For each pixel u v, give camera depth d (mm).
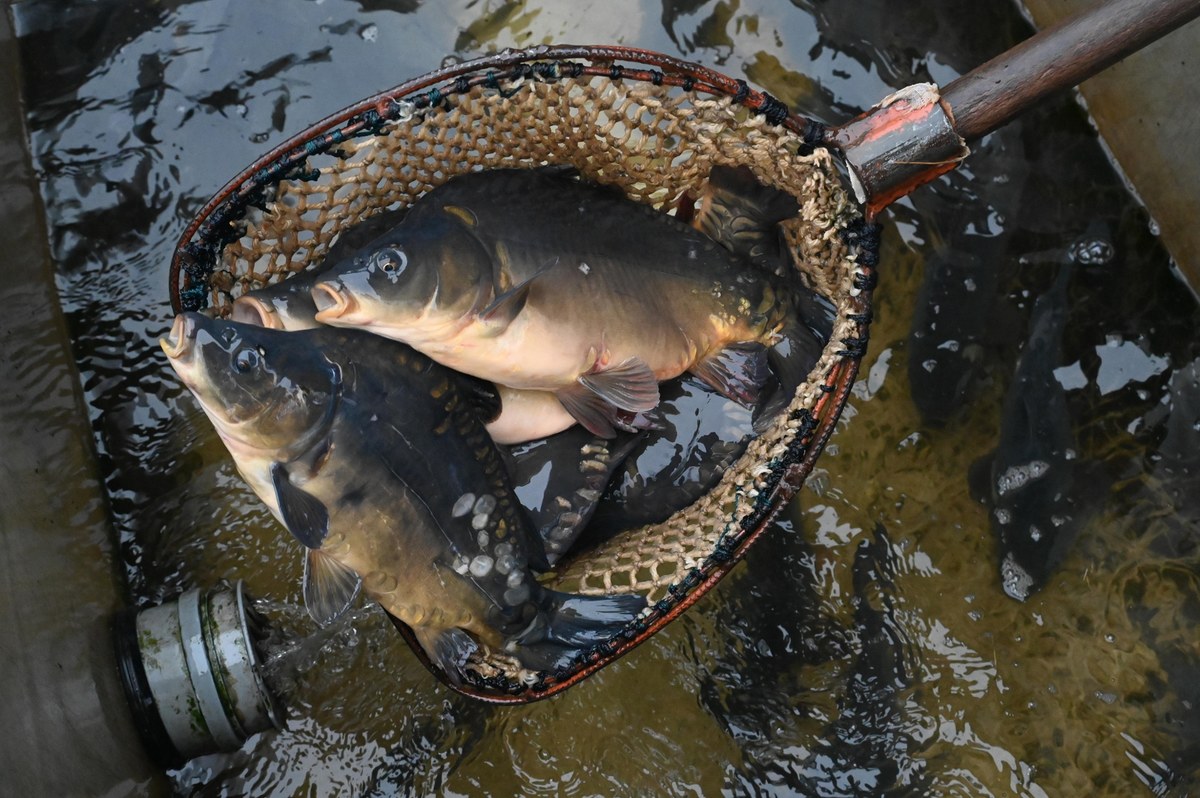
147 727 1701
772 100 1524
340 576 1581
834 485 1877
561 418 1721
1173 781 1765
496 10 1969
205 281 1591
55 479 1731
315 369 1524
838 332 1577
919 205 1931
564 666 1585
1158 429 1864
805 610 1840
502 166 1710
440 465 1581
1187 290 1899
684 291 1702
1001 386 1892
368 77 1951
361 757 1791
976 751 1796
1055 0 1909
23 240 1829
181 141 1930
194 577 1832
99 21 1939
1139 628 1813
